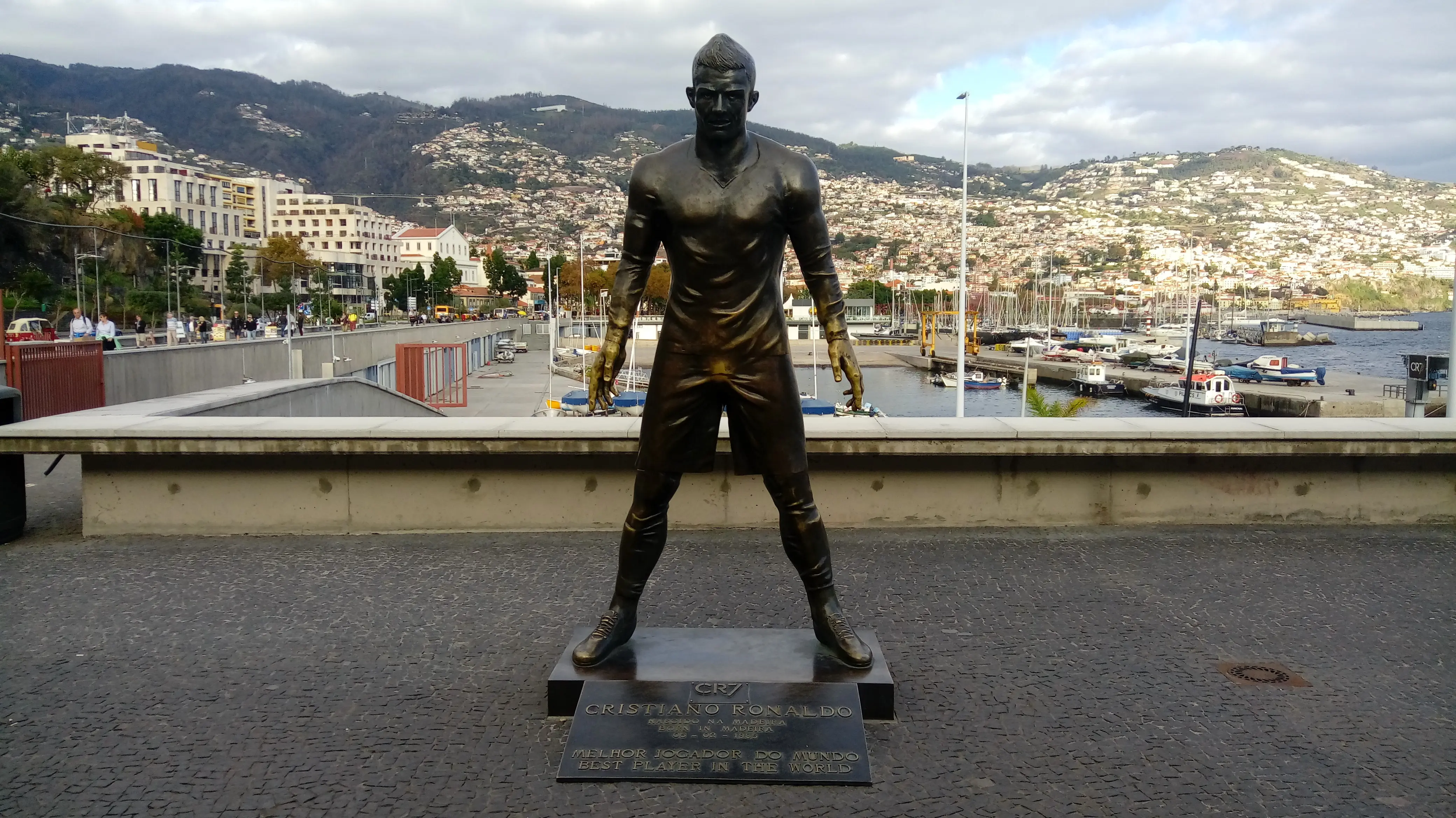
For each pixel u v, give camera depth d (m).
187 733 4.18
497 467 7.51
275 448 7.19
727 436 7.43
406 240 168.38
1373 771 3.87
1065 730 4.22
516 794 3.69
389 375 45.41
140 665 4.93
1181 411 50.97
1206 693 4.61
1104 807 3.60
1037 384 69.00
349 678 4.77
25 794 3.68
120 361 14.90
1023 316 147.00
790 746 3.90
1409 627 5.48
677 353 4.34
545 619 5.60
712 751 3.88
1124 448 7.34
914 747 4.06
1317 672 4.86
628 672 4.34
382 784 3.76
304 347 30.11
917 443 7.27
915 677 4.78
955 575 6.42
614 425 7.41
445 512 7.54
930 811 3.57
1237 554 6.92
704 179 4.19
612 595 5.98
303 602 5.91
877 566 6.62
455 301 134.75
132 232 64.12
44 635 5.35
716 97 4.04
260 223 144.50
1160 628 5.47
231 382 19.58
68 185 61.38
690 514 7.59
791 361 4.43
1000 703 4.48
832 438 7.22
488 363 73.88
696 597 5.96
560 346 92.06
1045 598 5.97
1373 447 7.41
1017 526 7.66
